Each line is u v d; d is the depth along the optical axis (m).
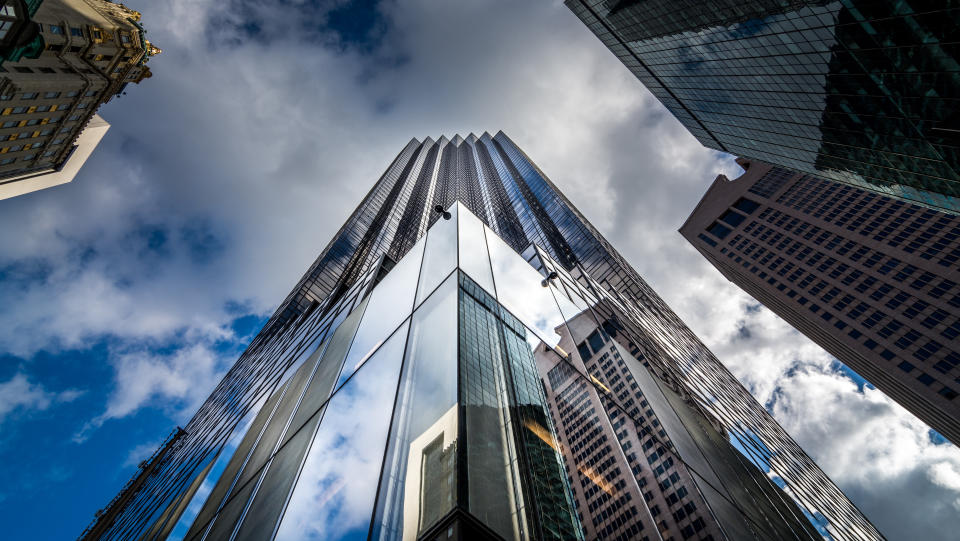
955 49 39.72
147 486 52.84
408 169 192.25
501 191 184.75
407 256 31.52
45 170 89.06
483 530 11.60
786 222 163.50
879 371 125.38
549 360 25.03
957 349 109.94
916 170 55.50
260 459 22.56
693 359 80.56
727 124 83.94
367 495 13.90
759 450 51.09
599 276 112.25
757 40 58.03
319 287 97.75
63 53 80.25
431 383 16.59
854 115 56.16
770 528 33.62
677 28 68.88
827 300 137.12
